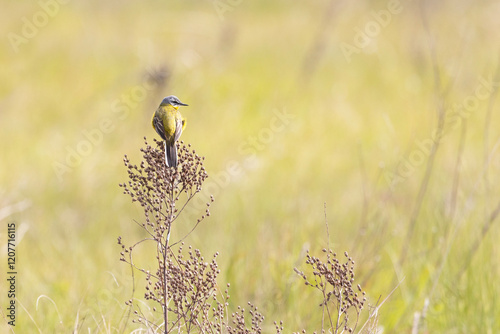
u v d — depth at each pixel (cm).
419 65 2188
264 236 1046
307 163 1478
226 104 1894
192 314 620
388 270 978
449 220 1021
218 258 955
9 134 1667
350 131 1705
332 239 1034
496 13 2662
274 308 858
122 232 1182
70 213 1266
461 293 905
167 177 574
